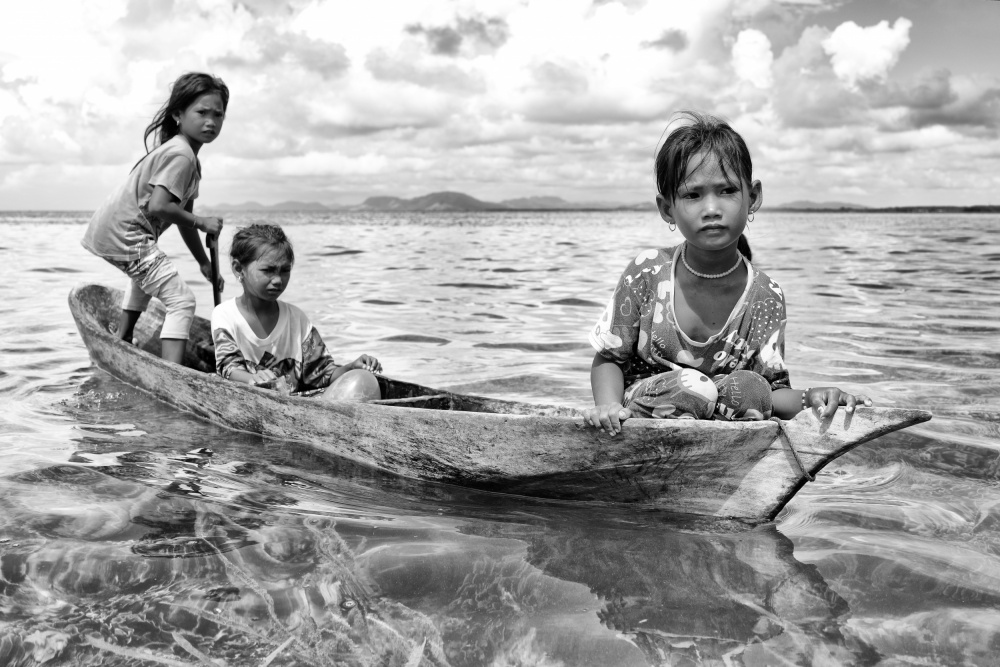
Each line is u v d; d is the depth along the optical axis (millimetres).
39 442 3318
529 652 1734
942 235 26750
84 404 4039
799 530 2453
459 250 18500
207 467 3076
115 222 4566
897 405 3896
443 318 7129
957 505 2658
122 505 2570
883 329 6352
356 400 3486
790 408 2582
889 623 1859
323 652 1731
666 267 2766
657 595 1998
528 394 4328
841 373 4684
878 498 2732
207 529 2387
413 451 3041
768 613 1901
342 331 6359
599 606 1936
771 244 20594
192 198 4859
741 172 2492
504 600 1964
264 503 2656
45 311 7016
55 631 1804
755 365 2775
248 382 3924
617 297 2836
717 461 2480
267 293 4016
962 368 4812
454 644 1764
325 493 2818
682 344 2783
